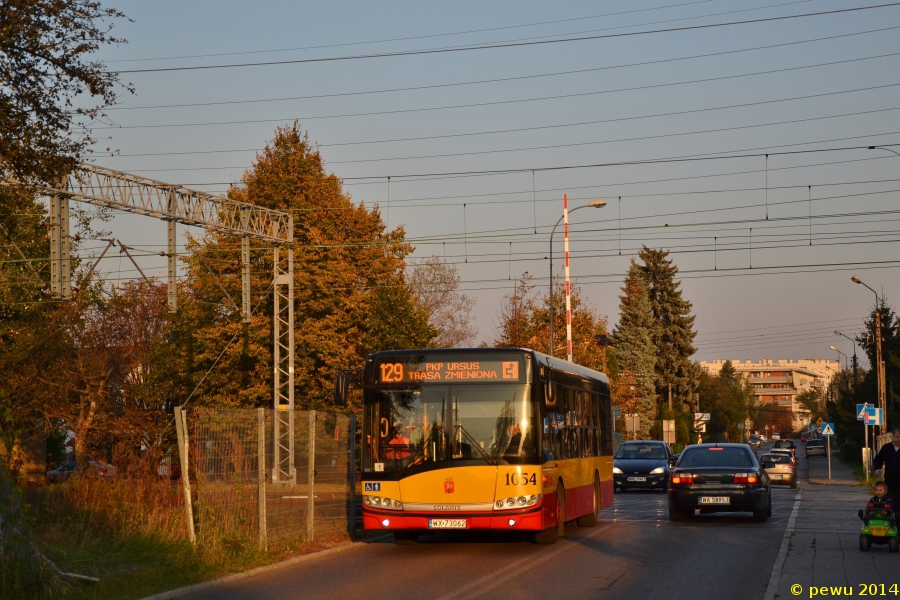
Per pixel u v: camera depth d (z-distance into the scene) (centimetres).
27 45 1536
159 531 1500
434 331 4903
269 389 4328
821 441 10669
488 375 1695
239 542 1503
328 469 1891
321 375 4391
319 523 1825
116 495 1590
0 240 3034
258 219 3509
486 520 1650
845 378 11300
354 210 4650
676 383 10512
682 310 10812
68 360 3859
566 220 4538
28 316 3894
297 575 1400
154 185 2953
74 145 1633
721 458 2283
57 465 3769
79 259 4069
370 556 1630
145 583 1247
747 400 17150
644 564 1485
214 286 4469
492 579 1330
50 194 2619
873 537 1589
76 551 1388
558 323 6719
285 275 3606
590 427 2212
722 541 1816
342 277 4438
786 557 1512
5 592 1096
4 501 1157
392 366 1722
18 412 3534
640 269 10719
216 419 1541
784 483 4450
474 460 1667
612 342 8325
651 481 3734
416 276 8094
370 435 1711
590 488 2159
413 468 1677
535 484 1659
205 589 1274
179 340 4456
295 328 4384
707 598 1161
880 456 1611
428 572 1411
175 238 3058
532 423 1677
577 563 1502
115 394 4050
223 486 1538
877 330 5606
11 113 1545
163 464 1856
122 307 4303
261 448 1619
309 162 4675
